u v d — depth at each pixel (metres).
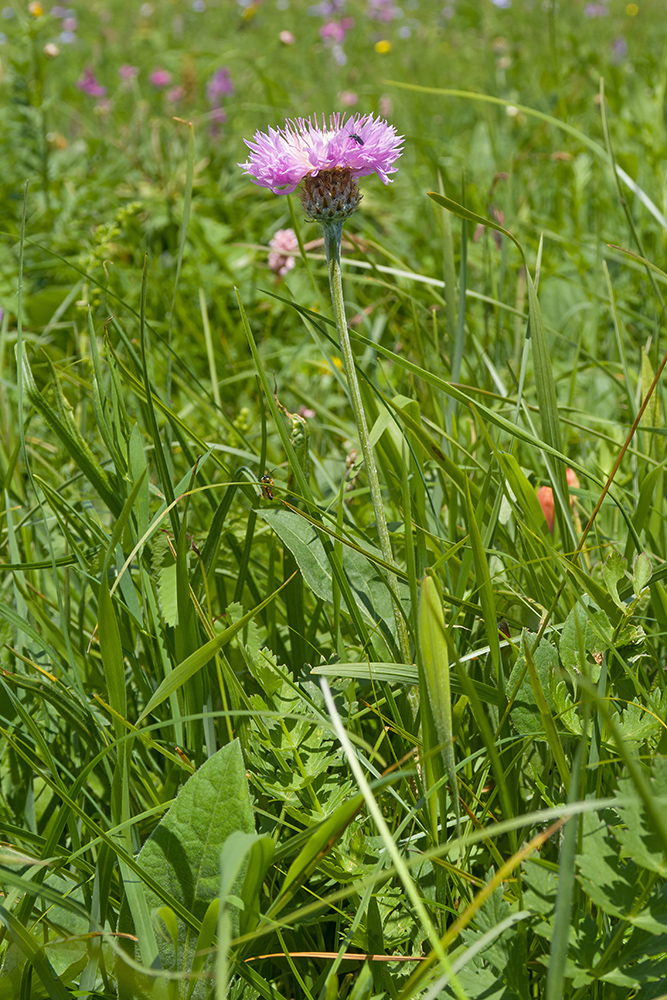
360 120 0.58
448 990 0.51
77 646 0.66
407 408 0.62
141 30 3.13
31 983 0.52
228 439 0.81
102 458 0.77
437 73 2.54
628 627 0.57
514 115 1.56
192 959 0.52
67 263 0.68
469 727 0.60
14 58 1.47
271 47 2.21
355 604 0.59
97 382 0.62
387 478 0.69
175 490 0.60
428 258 1.29
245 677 0.62
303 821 0.55
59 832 0.55
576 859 0.49
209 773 0.53
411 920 0.54
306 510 0.63
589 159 1.34
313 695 0.59
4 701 0.62
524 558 0.66
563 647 0.56
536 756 0.59
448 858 0.55
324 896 0.57
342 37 2.59
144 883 0.52
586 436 0.81
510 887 0.53
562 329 1.08
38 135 1.43
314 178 0.56
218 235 1.33
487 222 0.59
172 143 1.68
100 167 1.62
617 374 0.96
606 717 0.46
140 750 0.61
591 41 2.21
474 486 0.66
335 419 0.83
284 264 1.07
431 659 0.50
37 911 0.54
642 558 0.57
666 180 1.17
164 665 0.61
